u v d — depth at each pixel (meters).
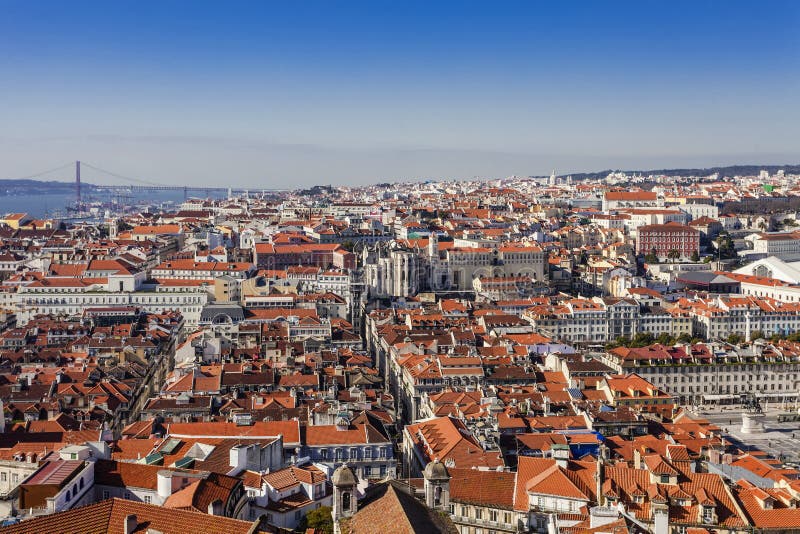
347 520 142.88
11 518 183.50
